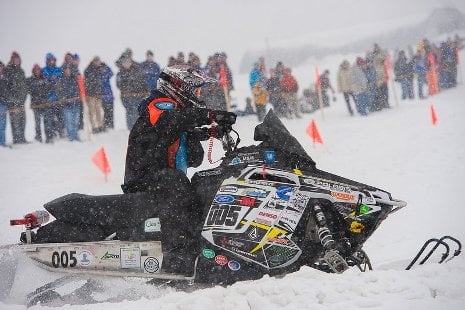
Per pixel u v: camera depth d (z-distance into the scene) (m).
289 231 17.53
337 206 17.86
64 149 52.44
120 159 49.69
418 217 28.95
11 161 48.31
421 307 14.02
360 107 74.62
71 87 54.53
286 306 14.85
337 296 15.03
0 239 29.03
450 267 16.34
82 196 19.50
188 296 15.53
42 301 18.47
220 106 62.94
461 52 124.88
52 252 19.02
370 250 24.47
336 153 49.94
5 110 53.16
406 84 89.19
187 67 19.69
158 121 18.70
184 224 18.28
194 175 19.17
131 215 18.78
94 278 18.81
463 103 77.88
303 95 84.19
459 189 34.12
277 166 18.30
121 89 58.19
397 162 43.97
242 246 17.66
